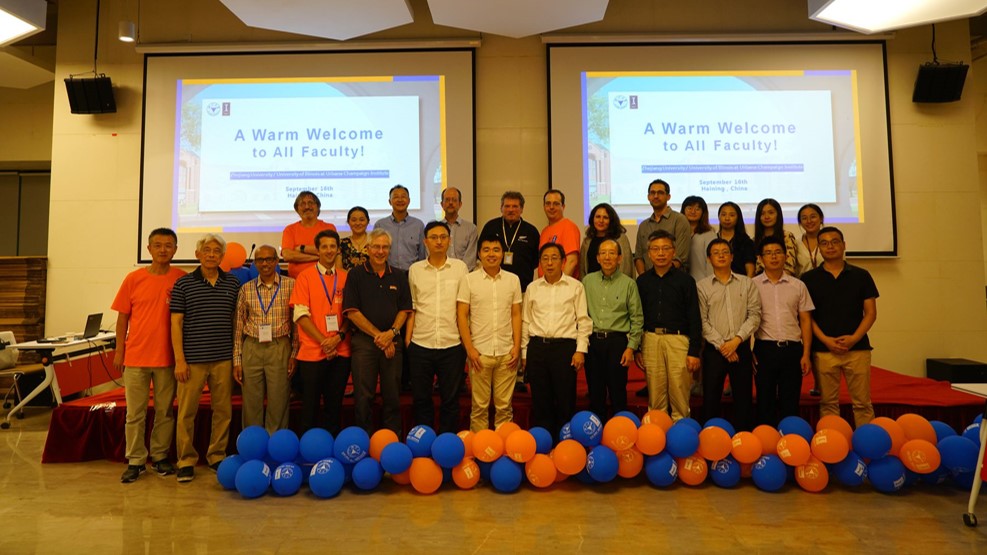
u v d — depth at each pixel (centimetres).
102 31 581
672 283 335
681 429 295
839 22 417
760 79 562
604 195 557
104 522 261
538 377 329
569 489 299
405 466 291
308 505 280
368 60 566
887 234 554
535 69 572
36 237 727
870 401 337
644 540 236
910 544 230
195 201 558
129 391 324
